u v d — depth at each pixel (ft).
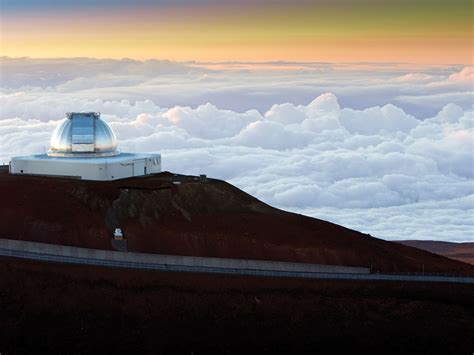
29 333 273.95
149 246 311.06
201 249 312.71
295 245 319.68
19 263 289.74
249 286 290.97
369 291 297.33
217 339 278.05
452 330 287.07
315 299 289.74
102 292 282.77
